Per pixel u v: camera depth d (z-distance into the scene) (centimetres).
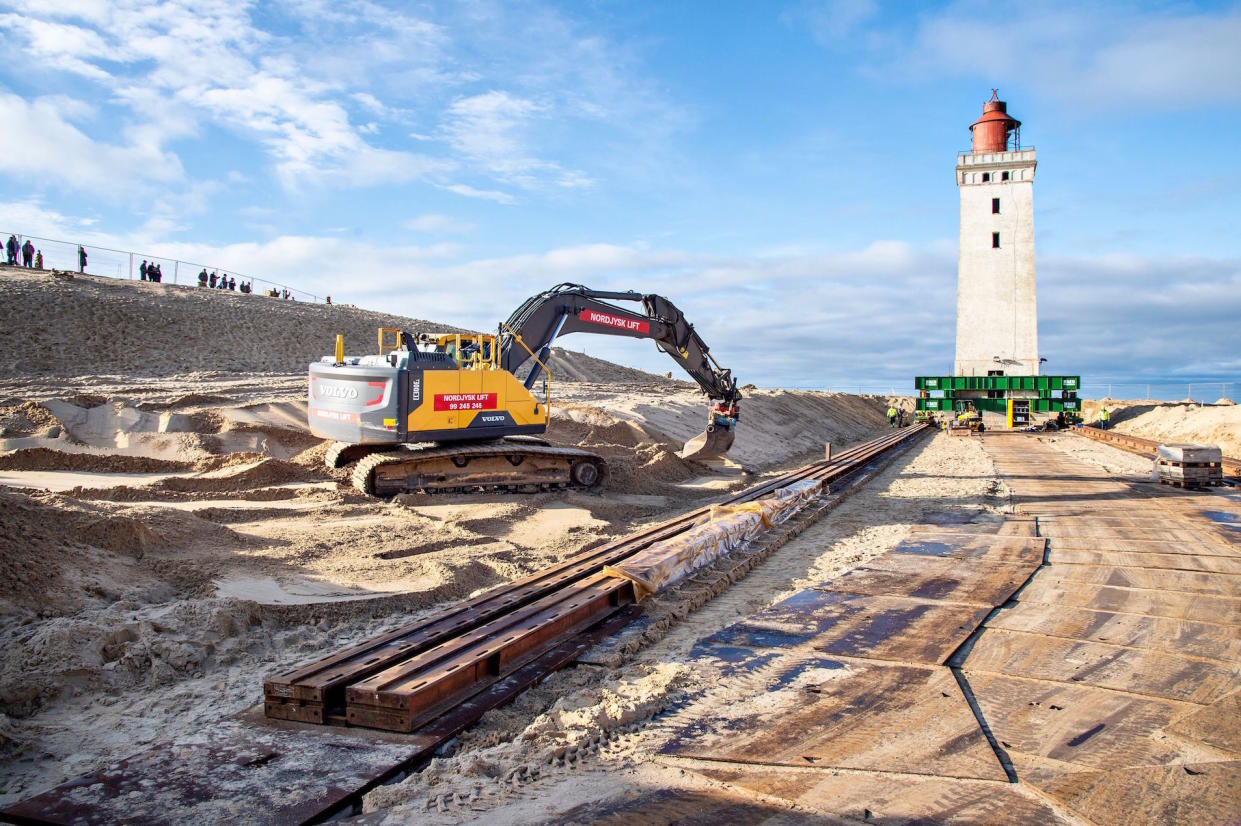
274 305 4562
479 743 528
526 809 436
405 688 547
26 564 718
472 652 635
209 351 3559
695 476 2070
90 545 821
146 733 542
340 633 758
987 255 4819
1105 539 1252
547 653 688
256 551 966
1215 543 1216
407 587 884
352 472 1506
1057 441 3762
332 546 1036
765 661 691
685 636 772
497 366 1544
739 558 1095
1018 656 695
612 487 1730
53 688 584
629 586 870
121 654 646
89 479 1434
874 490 1914
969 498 1741
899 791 455
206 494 1370
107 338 3400
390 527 1162
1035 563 1069
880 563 1087
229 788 459
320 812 434
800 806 438
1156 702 589
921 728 543
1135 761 493
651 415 2852
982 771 479
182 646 662
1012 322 4784
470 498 1466
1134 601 880
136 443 1706
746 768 486
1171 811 433
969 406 4697
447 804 442
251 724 550
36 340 3192
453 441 1522
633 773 480
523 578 911
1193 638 745
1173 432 3888
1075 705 584
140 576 812
